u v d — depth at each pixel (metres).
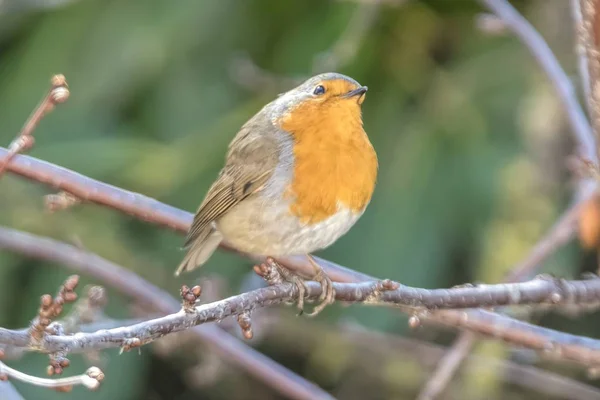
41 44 11.73
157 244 12.16
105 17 11.68
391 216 11.16
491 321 7.68
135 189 11.48
